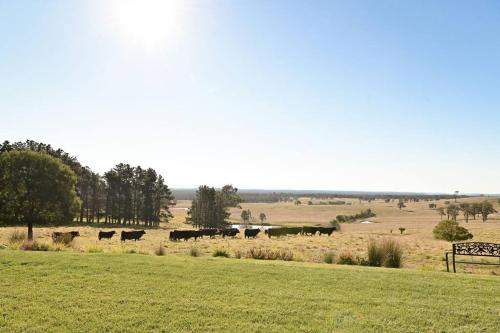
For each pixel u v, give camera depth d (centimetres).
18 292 921
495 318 805
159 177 10038
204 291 964
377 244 1875
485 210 11256
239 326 742
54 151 8531
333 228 5881
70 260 1272
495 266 2105
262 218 11906
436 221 11612
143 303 864
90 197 9769
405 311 841
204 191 10238
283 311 827
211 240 4803
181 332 712
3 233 4331
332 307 861
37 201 4459
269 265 1309
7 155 4516
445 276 1191
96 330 714
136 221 9931
